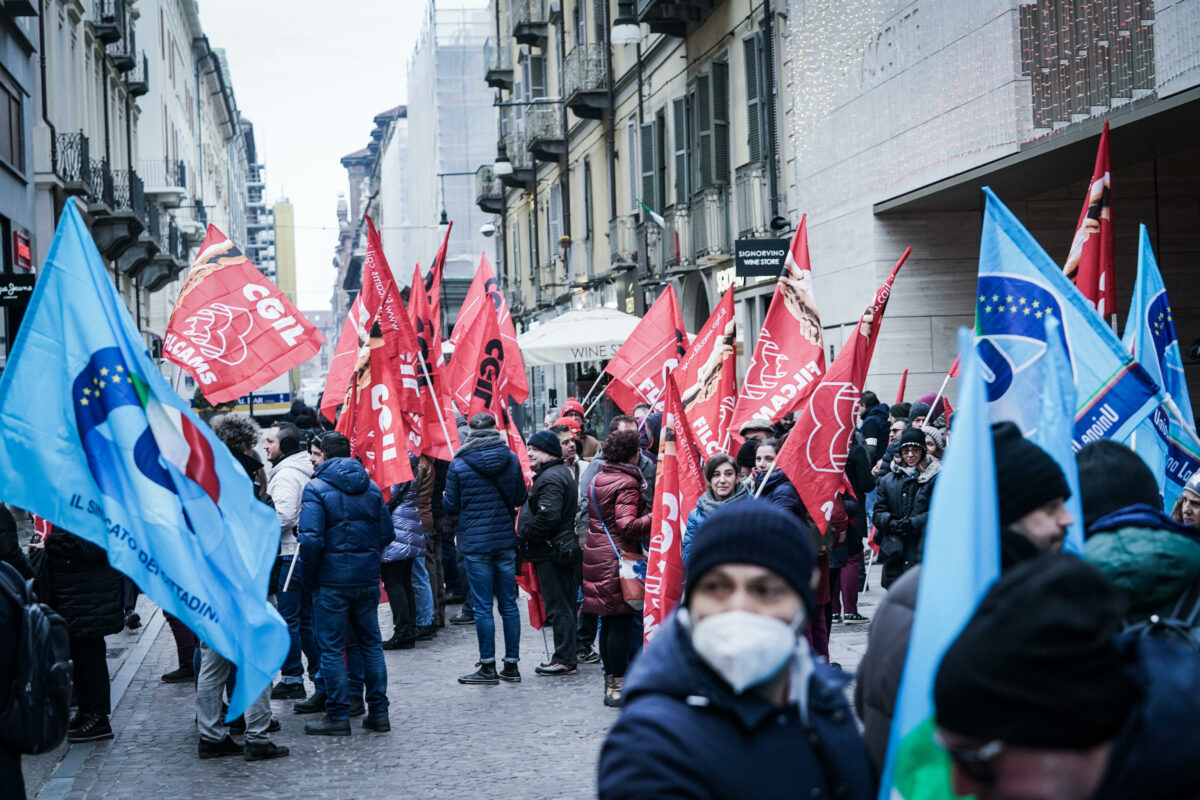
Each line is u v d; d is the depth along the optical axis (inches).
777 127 864.3
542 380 1686.8
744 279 922.1
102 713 328.2
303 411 671.1
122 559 217.6
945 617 88.7
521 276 1795.0
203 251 422.0
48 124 1055.0
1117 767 90.7
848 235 751.7
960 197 666.2
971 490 89.3
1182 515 195.5
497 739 318.3
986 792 81.0
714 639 96.9
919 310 714.2
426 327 482.0
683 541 288.2
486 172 1904.5
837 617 454.9
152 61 1873.8
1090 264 275.3
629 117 1227.9
